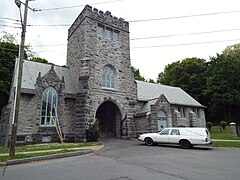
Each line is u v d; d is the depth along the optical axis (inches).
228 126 1476.4
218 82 1701.5
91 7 1018.1
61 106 833.5
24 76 837.2
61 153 481.7
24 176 304.0
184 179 280.2
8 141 677.3
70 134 851.4
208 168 348.8
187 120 1304.1
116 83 1023.6
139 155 492.1
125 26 1144.2
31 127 761.0
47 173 319.0
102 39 1024.2
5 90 1139.9
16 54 1310.3
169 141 673.6
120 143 784.3
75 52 1056.2
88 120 850.8
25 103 770.2
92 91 911.7
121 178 283.7
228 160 426.6
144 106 1103.0
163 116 1032.2
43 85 808.3
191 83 2000.5
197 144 621.9
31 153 487.2
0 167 377.1
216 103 1704.0
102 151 572.1
